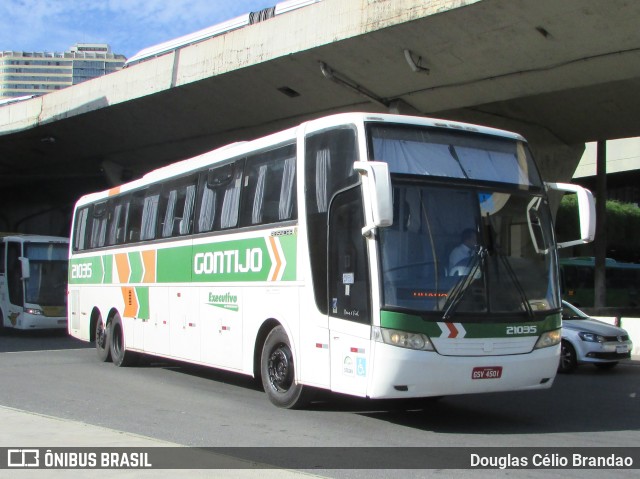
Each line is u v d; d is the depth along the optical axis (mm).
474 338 8227
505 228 8773
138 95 27188
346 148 8867
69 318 18047
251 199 10844
